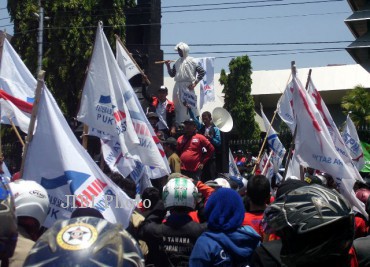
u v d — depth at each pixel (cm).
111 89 780
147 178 835
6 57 792
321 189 303
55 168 579
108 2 2402
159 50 1619
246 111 3719
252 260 383
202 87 1444
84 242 239
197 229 558
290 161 932
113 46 2397
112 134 775
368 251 399
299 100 865
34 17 2439
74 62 2423
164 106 1302
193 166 1084
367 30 3281
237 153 1731
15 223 303
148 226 571
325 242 294
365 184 983
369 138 2247
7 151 1440
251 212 561
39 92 582
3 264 304
